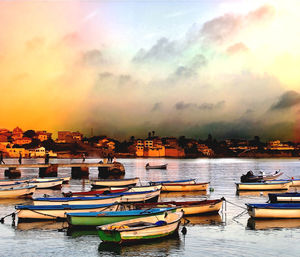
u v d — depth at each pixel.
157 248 22.73
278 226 28.19
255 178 68.62
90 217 25.78
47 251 22.34
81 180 74.12
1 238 25.02
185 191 52.34
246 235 25.66
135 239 22.77
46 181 55.56
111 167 84.75
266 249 22.67
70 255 21.62
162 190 51.81
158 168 140.88
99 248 22.78
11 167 76.12
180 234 25.86
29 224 28.66
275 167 170.12
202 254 21.67
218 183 73.44
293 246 23.28
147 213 25.41
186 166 180.50
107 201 33.22
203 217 31.45
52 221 29.11
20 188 43.41
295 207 29.67
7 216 30.88
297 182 64.50
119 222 23.66
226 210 35.19
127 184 58.16
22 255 21.69
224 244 23.61
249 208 30.33
